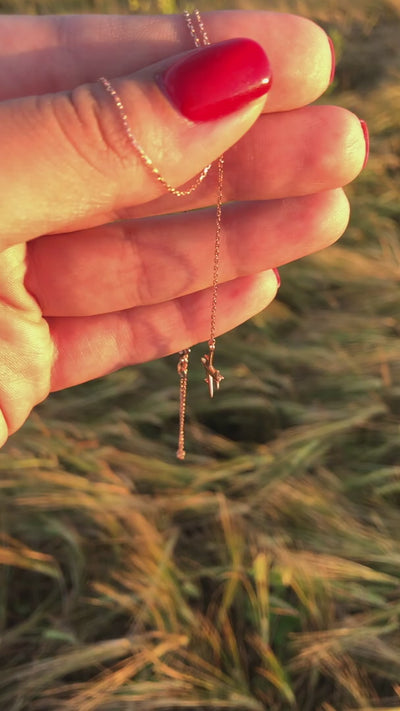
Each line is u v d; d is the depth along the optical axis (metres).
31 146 0.19
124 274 0.23
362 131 0.21
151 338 0.25
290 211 0.23
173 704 0.25
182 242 0.23
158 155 0.19
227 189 0.22
